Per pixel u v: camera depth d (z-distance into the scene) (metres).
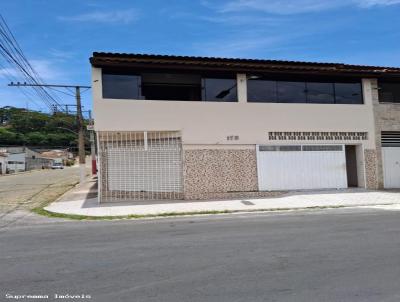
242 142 17.59
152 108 16.70
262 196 16.92
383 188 19.34
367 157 19.28
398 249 7.11
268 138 17.92
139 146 16.73
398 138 20.03
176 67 16.72
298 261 6.39
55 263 6.56
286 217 11.69
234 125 17.53
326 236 8.45
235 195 16.95
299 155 18.30
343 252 6.95
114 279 5.61
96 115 16.19
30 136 80.19
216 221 11.16
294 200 15.63
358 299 4.68
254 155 17.72
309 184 18.38
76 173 51.91
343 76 19.06
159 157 16.81
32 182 33.41
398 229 9.13
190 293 4.97
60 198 18.33
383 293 4.87
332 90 19.17
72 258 6.89
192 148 17.03
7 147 77.19
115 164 16.59
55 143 81.62
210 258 6.69
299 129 18.36
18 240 8.78
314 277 5.54
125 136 16.70
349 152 20.25
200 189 16.97
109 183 16.48
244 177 17.55
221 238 8.45
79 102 30.09
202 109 17.22
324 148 18.67
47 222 11.74
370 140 19.38
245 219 11.44
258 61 17.73
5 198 19.25
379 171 19.38
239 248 7.41
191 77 17.44
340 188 18.80
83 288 5.24
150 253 7.15
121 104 16.42
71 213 13.34
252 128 17.73
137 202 15.86
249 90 18.05
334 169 18.75
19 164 76.31
